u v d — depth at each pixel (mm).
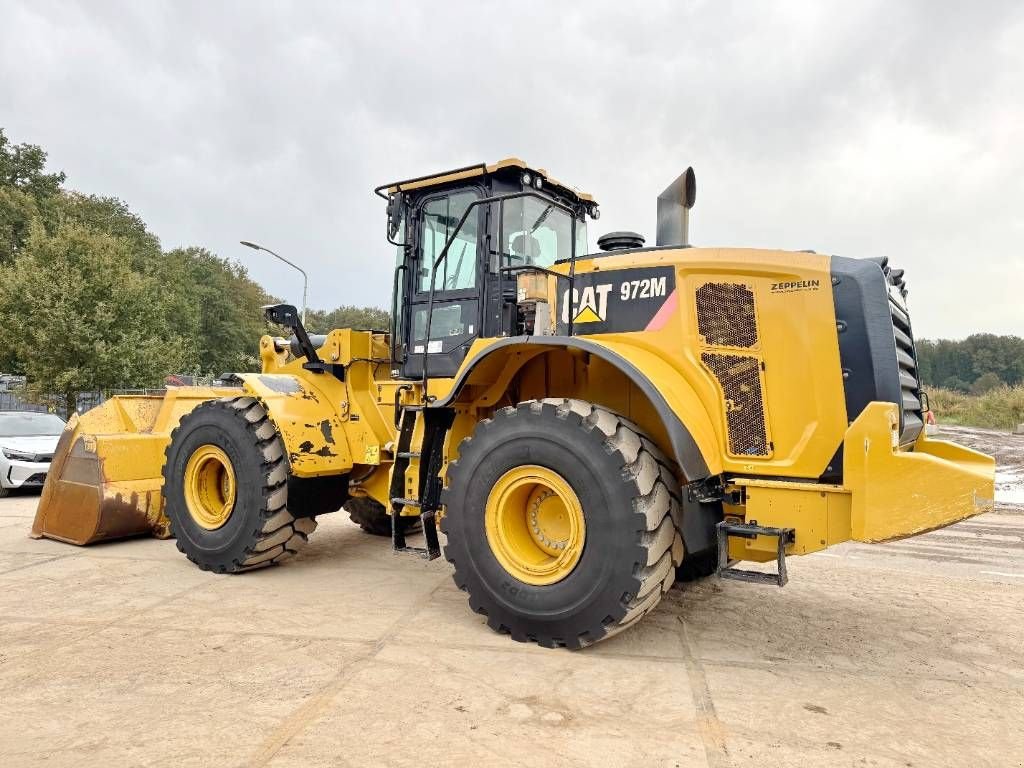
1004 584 5219
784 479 3625
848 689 3168
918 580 5332
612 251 4363
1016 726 2807
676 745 2574
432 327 5117
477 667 3309
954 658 3613
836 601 4688
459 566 3924
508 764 2408
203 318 57719
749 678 3271
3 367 19062
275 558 5246
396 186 5262
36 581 4863
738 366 3766
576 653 3553
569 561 3551
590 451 3488
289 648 3529
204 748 2482
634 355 3818
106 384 18297
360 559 5703
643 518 3357
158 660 3344
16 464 9711
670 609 4434
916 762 2488
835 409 3562
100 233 19359
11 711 2775
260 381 5348
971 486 3061
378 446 5234
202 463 5359
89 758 2406
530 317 4523
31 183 41156
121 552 5828
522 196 4457
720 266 3838
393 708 2834
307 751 2469
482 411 4629
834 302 3615
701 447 3572
